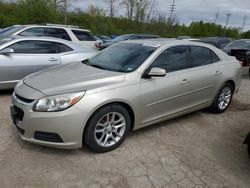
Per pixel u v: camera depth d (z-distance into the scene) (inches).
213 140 161.0
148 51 159.6
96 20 1800.0
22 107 127.3
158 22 1871.3
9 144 140.3
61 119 121.0
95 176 118.3
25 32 343.9
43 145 128.3
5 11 1402.6
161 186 114.7
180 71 166.1
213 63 191.6
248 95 273.0
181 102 169.0
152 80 149.3
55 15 1252.5
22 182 111.8
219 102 202.8
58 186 110.7
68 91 125.1
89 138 129.7
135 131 165.3
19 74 221.6
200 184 117.7
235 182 120.8
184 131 170.9
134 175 120.7
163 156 138.3
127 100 137.7
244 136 169.5
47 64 233.8
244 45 468.8
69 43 256.5
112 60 165.2
